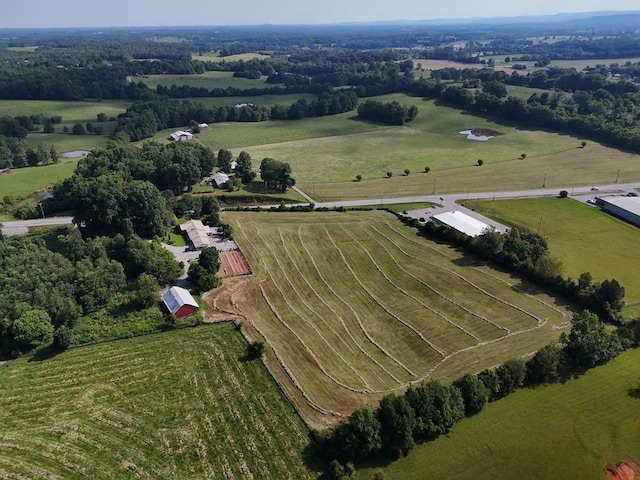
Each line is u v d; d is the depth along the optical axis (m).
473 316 69.19
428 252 89.88
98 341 63.19
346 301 73.69
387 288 77.38
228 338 64.19
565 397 54.22
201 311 69.94
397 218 105.94
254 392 54.56
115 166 117.44
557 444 48.25
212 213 104.44
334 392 54.59
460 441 48.34
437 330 66.12
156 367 58.53
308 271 82.69
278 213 108.94
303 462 45.78
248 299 73.69
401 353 61.81
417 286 77.69
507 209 110.88
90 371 57.84
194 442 47.84
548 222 103.44
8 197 116.19
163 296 71.88
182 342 63.28
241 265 84.06
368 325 67.62
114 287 72.94
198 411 51.78
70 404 52.72
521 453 47.16
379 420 47.44
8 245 81.44
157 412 51.59
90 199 92.31
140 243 82.50
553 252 89.25
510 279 79.62
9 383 55.78
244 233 97.50
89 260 76.62
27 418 50.78
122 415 51.19
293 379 56.44
